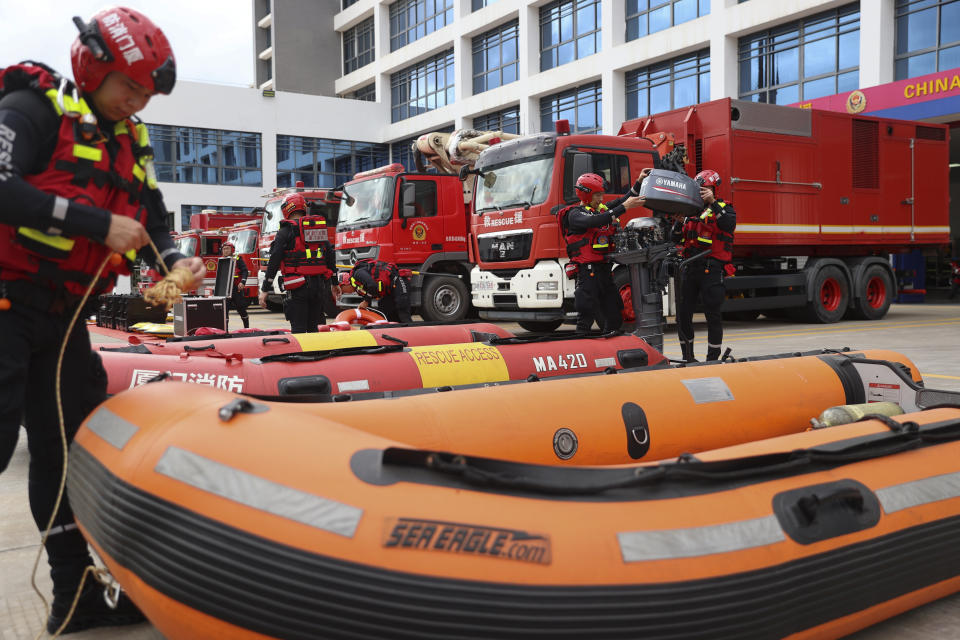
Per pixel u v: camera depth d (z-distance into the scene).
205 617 1.63
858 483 2.11
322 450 1.72
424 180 13.43
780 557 1.84
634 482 1.81
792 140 12.07
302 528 1.59
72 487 2.02
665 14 24.30
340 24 44.28
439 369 4.16
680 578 1.69
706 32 22.47
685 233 6.84
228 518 1.62
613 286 7.01
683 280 6.88
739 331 12.29
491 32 32.09
